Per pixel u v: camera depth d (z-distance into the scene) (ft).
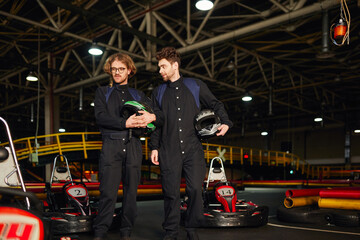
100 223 7.44
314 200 14.53
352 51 37.99
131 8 30.66
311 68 48.65
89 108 70.13
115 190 7.56
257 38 36.40
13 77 49.80
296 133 82.74
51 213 10.75
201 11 30.42
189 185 7.37
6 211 4.30
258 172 54.65
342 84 57.11
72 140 66.64
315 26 33.68
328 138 77.25
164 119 7.63
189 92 7.72
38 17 31.94
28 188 19.95
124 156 7.61
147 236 10.12
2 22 32.22
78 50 39.32
